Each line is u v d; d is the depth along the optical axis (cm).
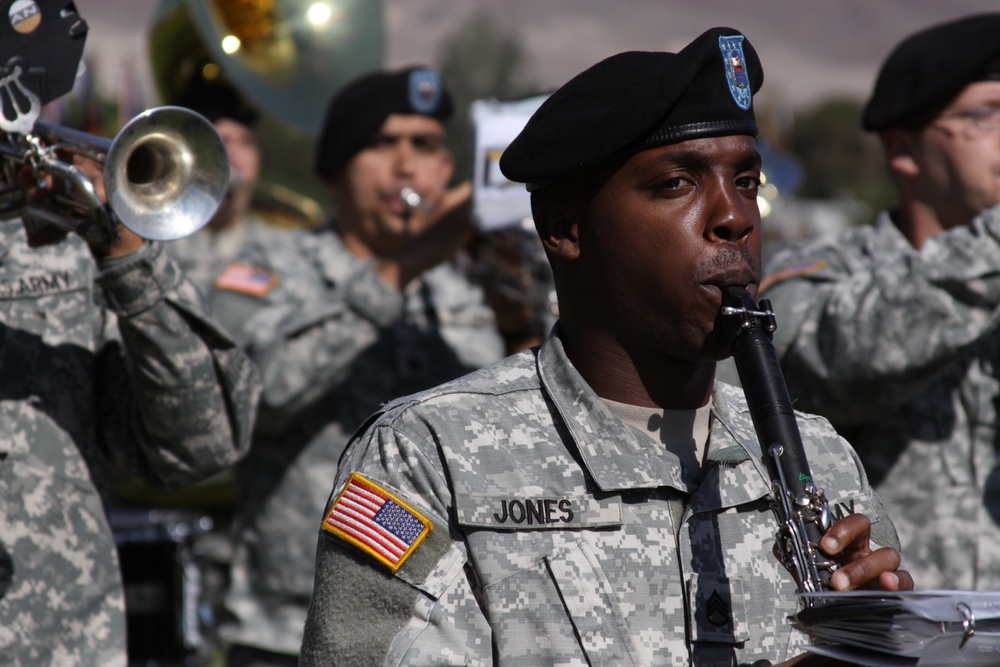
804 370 1003
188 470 884
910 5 14912
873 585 483
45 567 795
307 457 1180
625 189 537
